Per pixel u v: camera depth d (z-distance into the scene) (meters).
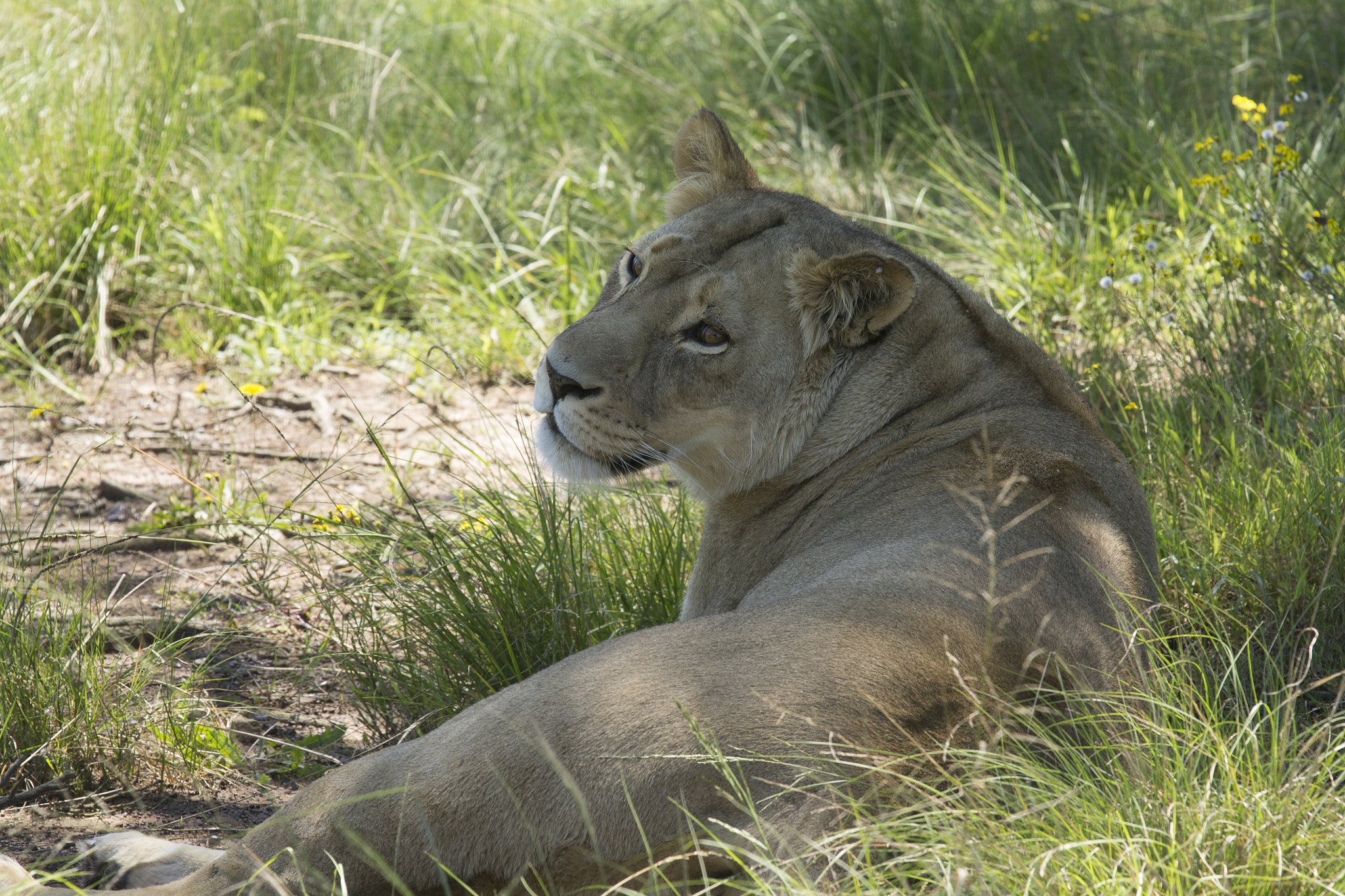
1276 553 8.31
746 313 7.01
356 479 11.89
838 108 17.94
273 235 15.16
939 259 14.22
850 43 18.34
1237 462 9.05
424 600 8.51
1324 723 5.66
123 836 6.16
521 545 8.85
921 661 5.03
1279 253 11.80
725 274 7.04
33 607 8.09
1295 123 13.91
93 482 11.75
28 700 7.38
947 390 7.00
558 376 7.13
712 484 7.36
